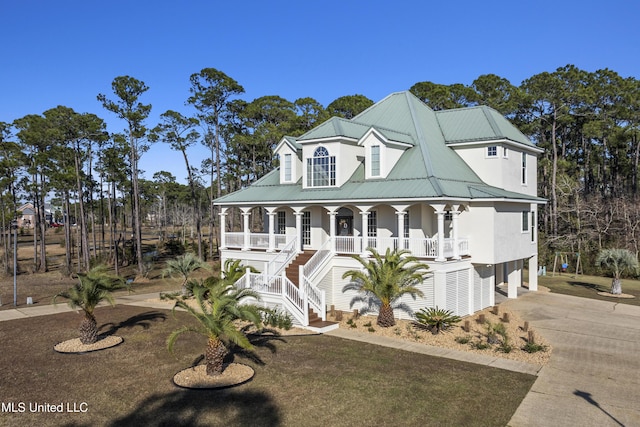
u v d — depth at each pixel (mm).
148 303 30984
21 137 48969
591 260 45312
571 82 59938
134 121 45375
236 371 16703
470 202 27016
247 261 32188
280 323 23016
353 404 14008
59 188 47094
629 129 55094
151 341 21031
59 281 43000
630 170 64562
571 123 62531
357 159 30922
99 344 20406
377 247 26734
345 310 27266
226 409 13648
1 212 49031
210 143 60188
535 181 34812
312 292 24781
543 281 39750
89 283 20172
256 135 54125
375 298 26188
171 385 15555
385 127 32281
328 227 31922
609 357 18828
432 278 24547
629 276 42000
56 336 22203
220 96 54281
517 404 14125
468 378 16281
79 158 48094
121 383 15828
